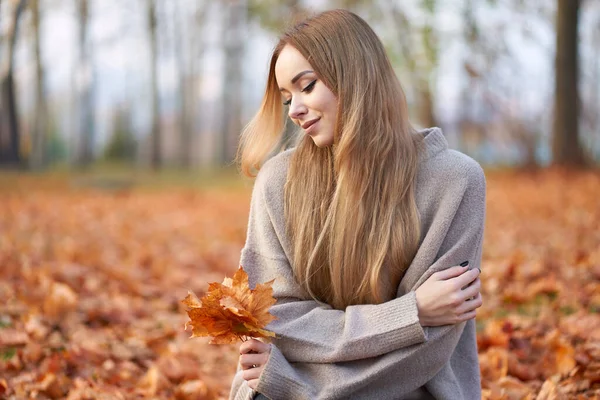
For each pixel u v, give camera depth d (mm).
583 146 14461
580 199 9211
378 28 16625
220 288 1913
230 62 28250
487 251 6160
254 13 17609
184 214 11148
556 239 6371
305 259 2135
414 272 2037
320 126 2092
